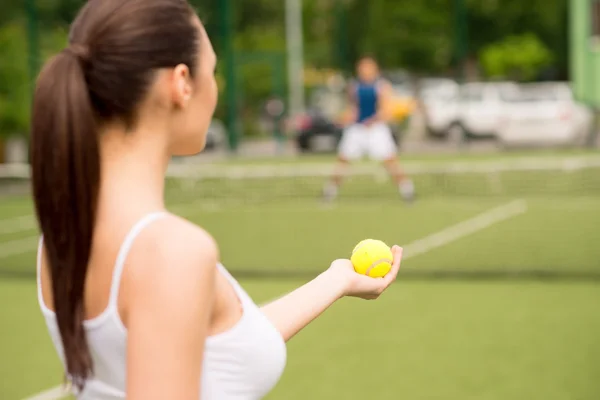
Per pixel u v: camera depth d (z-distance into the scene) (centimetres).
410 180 2073
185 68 167
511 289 941
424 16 4531
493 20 4566
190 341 146
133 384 145
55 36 2391
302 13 5031
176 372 145
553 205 1625
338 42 4516
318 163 2662
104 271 155
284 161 2780
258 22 5225
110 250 155
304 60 4975
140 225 154
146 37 162
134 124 164
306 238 1309
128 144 164
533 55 4228
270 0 5178
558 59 4550
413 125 3516
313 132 3083
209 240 152
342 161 1742
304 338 766
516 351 713
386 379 650
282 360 173
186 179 2091
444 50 4572
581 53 2569
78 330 156
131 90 162
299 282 1003
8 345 776
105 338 155
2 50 2088
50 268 160
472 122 3056
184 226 153
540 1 4509
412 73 4791
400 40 4538
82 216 156
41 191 160
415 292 935
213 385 162
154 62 163
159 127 167
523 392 614
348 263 215
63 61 161
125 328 152
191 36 169
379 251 221
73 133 157
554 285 954
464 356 704
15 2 2683
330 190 1758
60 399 629
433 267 1060
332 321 821
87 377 160
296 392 625
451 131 3088
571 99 2703
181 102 167
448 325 800
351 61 4553
